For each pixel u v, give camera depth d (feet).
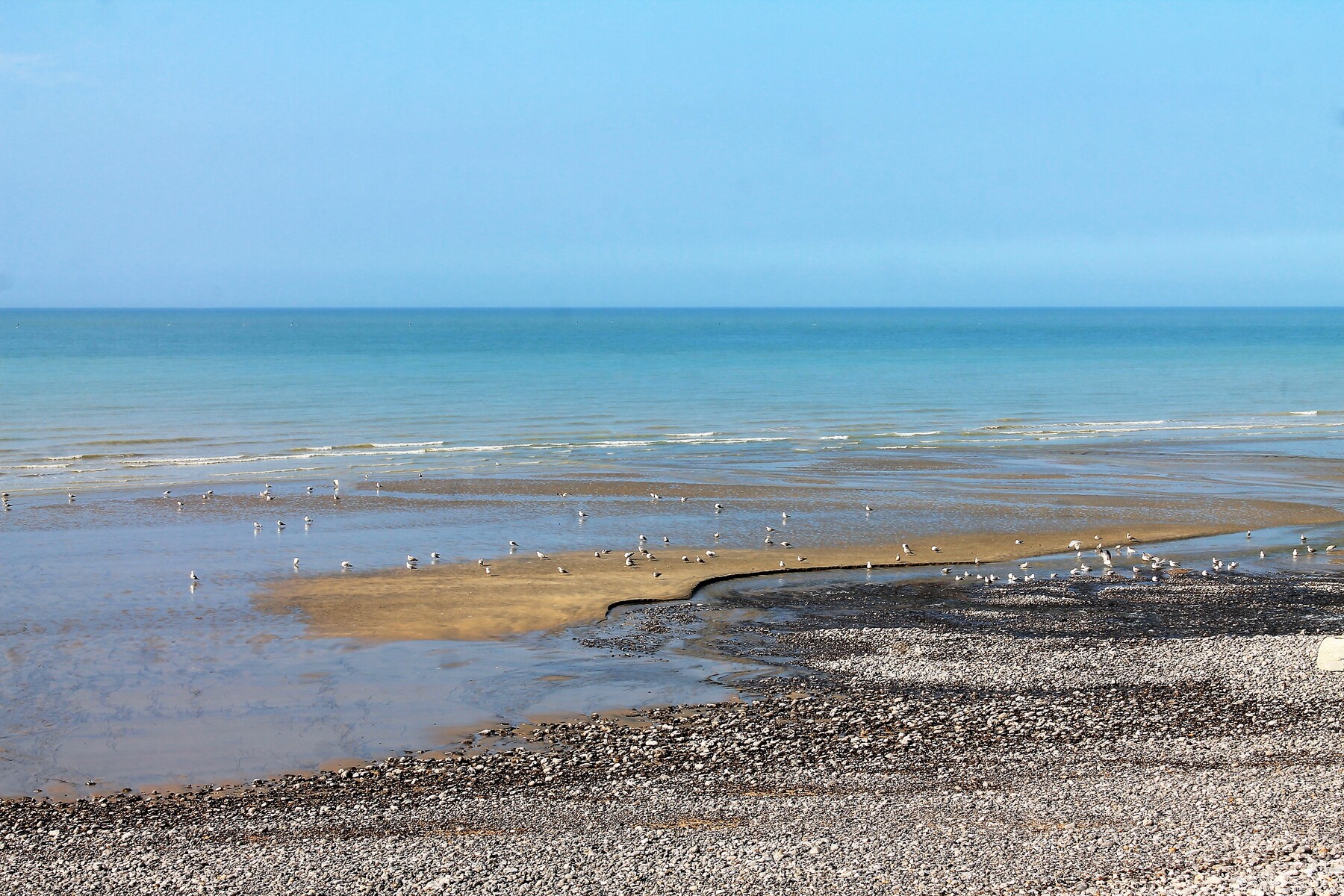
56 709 97.86
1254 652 113.70
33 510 180.75
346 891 66.95
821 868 69.26
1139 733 92.27
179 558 151.64
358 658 112.68
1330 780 82.07
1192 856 69.51
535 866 69.87
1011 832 74.08
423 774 85.15
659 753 88.79
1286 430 294.46
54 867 70.18
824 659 112.98
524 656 113.80
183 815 78.28
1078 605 134.10
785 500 196.44
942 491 205.77
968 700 100.58
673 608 132.77
